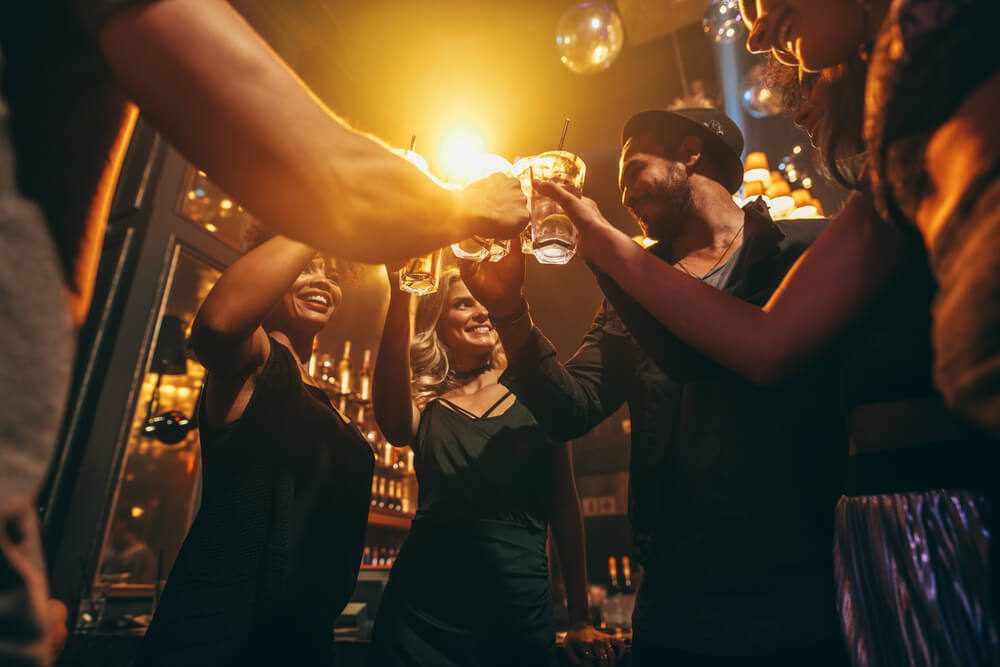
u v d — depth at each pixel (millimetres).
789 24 693
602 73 4559
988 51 340
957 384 332
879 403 566
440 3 4000
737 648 761
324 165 446
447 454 1440
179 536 3275
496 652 1234
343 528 1082
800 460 837
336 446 1124
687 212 1198
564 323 4930
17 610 301
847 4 633
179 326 3006
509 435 1459
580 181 1007
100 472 2799
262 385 1008
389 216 487
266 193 452
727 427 881
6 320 310
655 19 3682
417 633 1257
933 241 374
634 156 1220
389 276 1171
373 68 4461
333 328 3920
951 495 496
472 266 1054
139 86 415
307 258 945
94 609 2424
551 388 1069
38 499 2701
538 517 1430
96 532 2723
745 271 986
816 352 582
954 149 352
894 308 556
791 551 789
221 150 435
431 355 1734
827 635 733
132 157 3559
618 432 4555
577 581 1523
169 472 3338
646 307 700
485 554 1310
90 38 406
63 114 403
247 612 871
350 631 1965
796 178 2930
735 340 611
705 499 861
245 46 436
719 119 1280
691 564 849
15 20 381
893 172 417
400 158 515
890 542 528
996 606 449
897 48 388
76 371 2941
